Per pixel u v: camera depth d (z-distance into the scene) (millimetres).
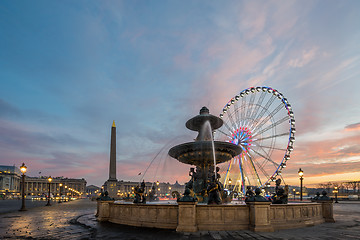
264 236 9828
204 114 20469
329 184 111812
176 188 102875
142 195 17219
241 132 37531
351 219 16078
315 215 13805
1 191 167000
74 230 12219
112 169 59438
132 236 10109
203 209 11383
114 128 61281
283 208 12055
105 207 15398
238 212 11414
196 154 18438
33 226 13891
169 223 11766
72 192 177250
